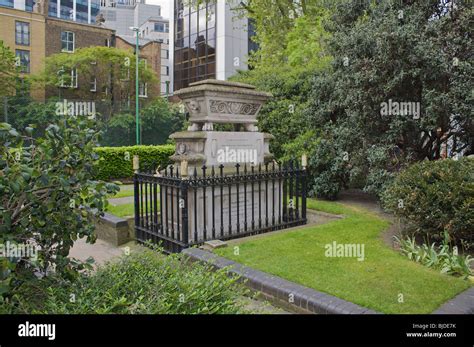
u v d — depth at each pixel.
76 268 3.05
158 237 5.98
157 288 2.79
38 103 21.66
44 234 2.92
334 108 8.85
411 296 3.70
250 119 6.79
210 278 3.08
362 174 8.53
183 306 2.61
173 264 3.45
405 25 7.14
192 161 6.00
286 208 6.91
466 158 5.75
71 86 25.12
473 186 4.97
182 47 29.16
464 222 4.89
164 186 5.98
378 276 4.20
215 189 6.01
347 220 6.85
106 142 19.89
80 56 24.89
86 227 3.08
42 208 2.75
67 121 3.05
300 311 3.73
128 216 7.05
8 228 2.62
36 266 2.99
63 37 28.39
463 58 7.19
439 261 4.59
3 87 22.12
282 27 17.44
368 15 9.01
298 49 13.47
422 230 5.31
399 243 5.45
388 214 7.45
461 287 3.93
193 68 28.16
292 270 4.41
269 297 4.02
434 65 6.79
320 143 9.01
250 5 17.61
